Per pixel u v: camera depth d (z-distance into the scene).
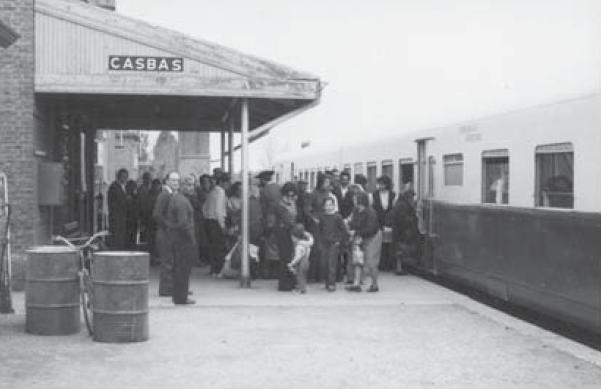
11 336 10.20
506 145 13.29
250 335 10.38
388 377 8.23
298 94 14.95
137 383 7.85
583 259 10.27
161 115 21.64
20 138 14.24
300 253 14.60
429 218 17.00
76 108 18.81
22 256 14.15
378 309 12.64
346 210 17.50
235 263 16.02
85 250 12.41
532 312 14.36
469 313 12.26
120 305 9.77
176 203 12.88
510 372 8.48
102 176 30.81
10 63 14.24
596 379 8.18
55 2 14.33
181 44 14.62
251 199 16.64
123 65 14.52
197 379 8.03
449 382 8.05
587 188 10.59
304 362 8.85
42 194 14.70
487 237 13.70
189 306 12.87
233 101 17.25
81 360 8.84
